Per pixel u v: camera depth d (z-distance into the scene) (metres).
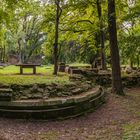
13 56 38.41
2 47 48.31
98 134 7.76
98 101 11.54
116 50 14.04
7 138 6.99
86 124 9.04
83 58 28.83
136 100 12.77
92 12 20.70
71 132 8.06
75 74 14.86
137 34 13.92
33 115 9.12
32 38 42.00
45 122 9.04
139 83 17.02
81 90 11.35
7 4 13.91
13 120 8.91
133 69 21.56
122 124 8.80
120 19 14.92
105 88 14.98
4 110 9.08
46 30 21.06
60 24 20.89
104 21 16.09
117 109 11.13
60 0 18.61
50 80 11.87
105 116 10.09
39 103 9.28
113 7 13.95
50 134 7.81
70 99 9.84
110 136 7.41
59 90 10.64
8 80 11.53
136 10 12.98
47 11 20.22
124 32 16.80
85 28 21.03
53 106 9.46
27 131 7.94
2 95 9.21
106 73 15.87
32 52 42.47
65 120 9.42
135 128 7.82
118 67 14.02
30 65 19.30
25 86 10.29
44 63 46.97
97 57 25.58
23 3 14.55
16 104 9.16
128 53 13.55
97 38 23.05
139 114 10.11
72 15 20.83
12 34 43.56
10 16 14.70
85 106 10.41
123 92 13.95
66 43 30.06
